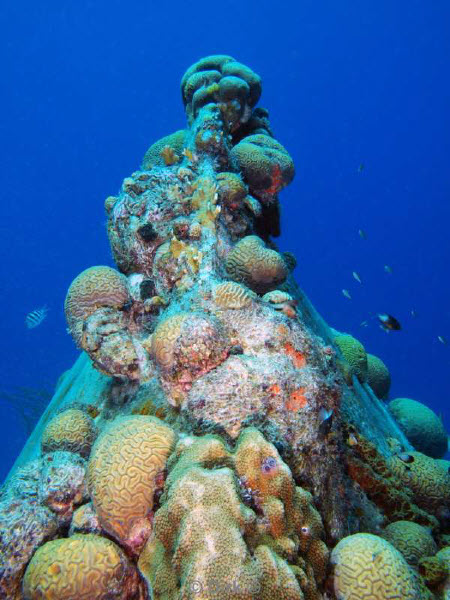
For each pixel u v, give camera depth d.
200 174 5.13
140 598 2.15
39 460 2.97
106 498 2.30
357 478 3.37
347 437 3.56
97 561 2.09
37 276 85.38
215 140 5.46
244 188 5.24
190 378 3.00
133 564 2.22
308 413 2.89
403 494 3.35
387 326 5.94
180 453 2.42
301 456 2.74
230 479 2.03
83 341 3.91
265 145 6.34
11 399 21.05
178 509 1.99
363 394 5.45
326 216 96.19
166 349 3.06
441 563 2.65
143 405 3.42
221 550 1.79
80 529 2.39
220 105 6.62
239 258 4.28
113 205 5.39
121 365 3.78
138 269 4.79
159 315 4.20
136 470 2.35
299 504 2.24
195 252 4.23
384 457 3.68
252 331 3.28
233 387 2.78
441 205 88.00
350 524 2.97
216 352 2.97
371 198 94.44
